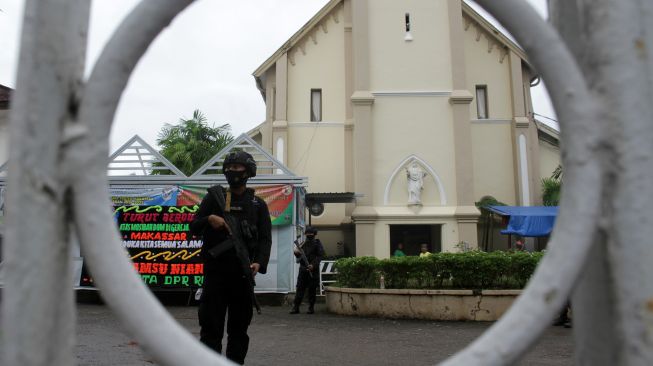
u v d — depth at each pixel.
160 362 0.76
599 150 0.84
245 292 3.42
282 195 12.18
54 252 0.80
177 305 11.59
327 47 20.08
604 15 0.92
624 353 0.86
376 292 9.31
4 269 0.80
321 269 14.25
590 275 0.96
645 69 0.90
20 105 0.81
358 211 16.69
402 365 4.84
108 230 0.80
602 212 0.89
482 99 20.05
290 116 19.67
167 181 12.09
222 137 26.08
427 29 17.86
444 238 16.77
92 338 6.36
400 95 17.50
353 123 18.69
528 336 0.76
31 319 0.79
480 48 20.20
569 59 0.83
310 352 5.54
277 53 19.78
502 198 19.36
